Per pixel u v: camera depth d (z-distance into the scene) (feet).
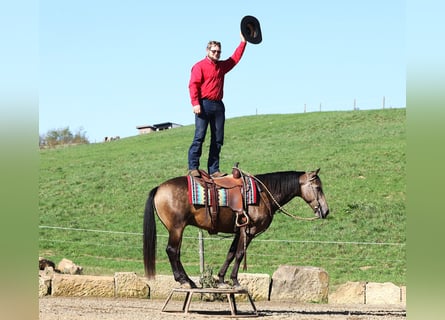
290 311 42.73
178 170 156.87
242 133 198.90
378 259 85.46
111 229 109.29
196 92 38.75
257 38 40.78
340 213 111.45
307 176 38.45
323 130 189.67
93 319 32.96
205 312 38.68
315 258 86.79
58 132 273.33
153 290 51.67
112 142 216.95
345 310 44.96
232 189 36.78
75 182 148.36
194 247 91.71
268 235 100.48
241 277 52.47
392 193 122.42
